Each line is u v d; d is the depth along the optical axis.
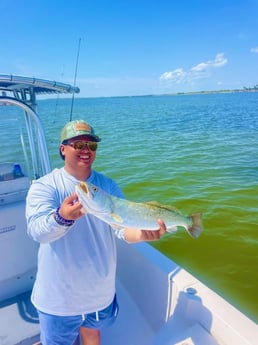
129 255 2.72
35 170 2.69
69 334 1.66
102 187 1.67
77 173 1.56
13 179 2.41
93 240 1.54
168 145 14.30
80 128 1.48
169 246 5.23
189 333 1.83
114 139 16.31
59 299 1.55
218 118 26.95
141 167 10.34
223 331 1.74
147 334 2.34
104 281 1.61
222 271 4.52
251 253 4.92
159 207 1.60
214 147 13.45
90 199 1.30
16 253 2.35
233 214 6.31
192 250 5.08
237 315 1.79
